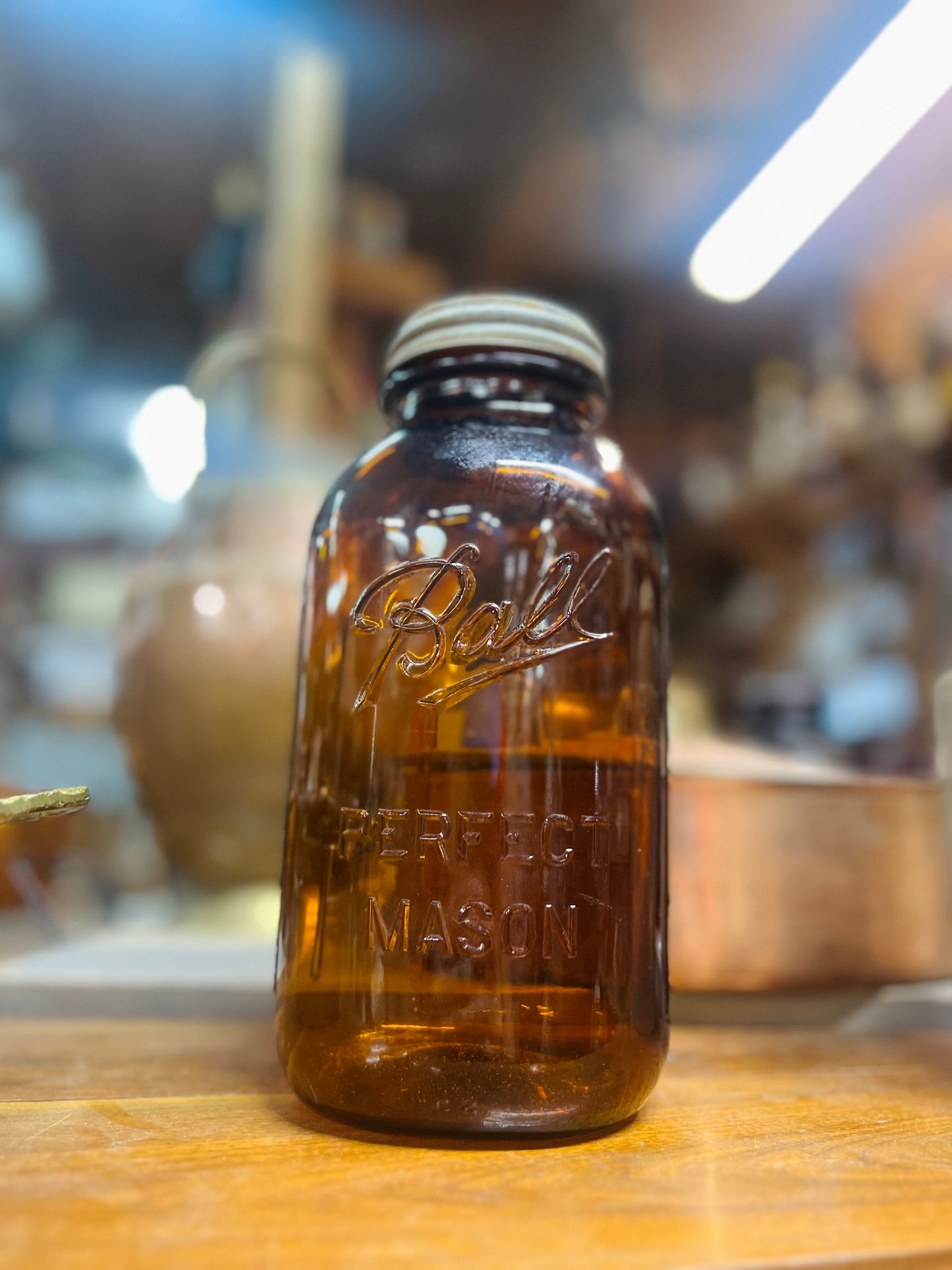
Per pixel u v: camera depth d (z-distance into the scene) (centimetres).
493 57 113
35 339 171
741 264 107
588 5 101
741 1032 40
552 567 29
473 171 134
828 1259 18
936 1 70
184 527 54
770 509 131
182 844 55
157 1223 19
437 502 29
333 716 29
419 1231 19
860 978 39
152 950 51
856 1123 27
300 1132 25
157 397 146
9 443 166
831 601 128
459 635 28
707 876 38
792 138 89
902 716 107
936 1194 21
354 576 29
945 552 107
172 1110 27
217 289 104
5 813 23
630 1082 25
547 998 25
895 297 110
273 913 58
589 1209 20
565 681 28
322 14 105
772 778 39
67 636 149
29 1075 31
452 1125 23
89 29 114
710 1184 22
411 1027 24
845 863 39
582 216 132
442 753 27
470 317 29
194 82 125
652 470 163
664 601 33
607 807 28
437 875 26
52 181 145
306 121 105
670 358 150
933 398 102
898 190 97
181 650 49
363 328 126
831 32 87
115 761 141
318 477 58
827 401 115
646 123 113
